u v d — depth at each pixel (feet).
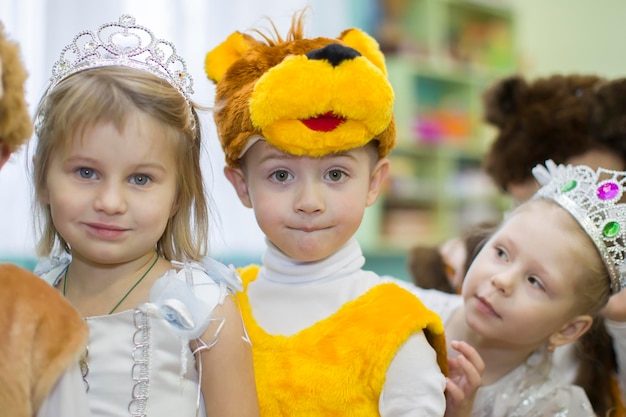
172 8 7.06
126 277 2.85
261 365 2.96
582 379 4.18
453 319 3.95
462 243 4.79
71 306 2.42
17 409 2.13
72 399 2.34
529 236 3.49
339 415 2.81
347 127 2.76
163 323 2.75
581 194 3.56
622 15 12.17
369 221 8.91
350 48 2.77
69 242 2.71
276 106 2.68
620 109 4.16
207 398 2.80
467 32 10.07
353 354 2.84
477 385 3.26
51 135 2.67
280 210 2.93
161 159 2.71
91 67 2.76
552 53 11.51
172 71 3.00
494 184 4.83
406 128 9.10
